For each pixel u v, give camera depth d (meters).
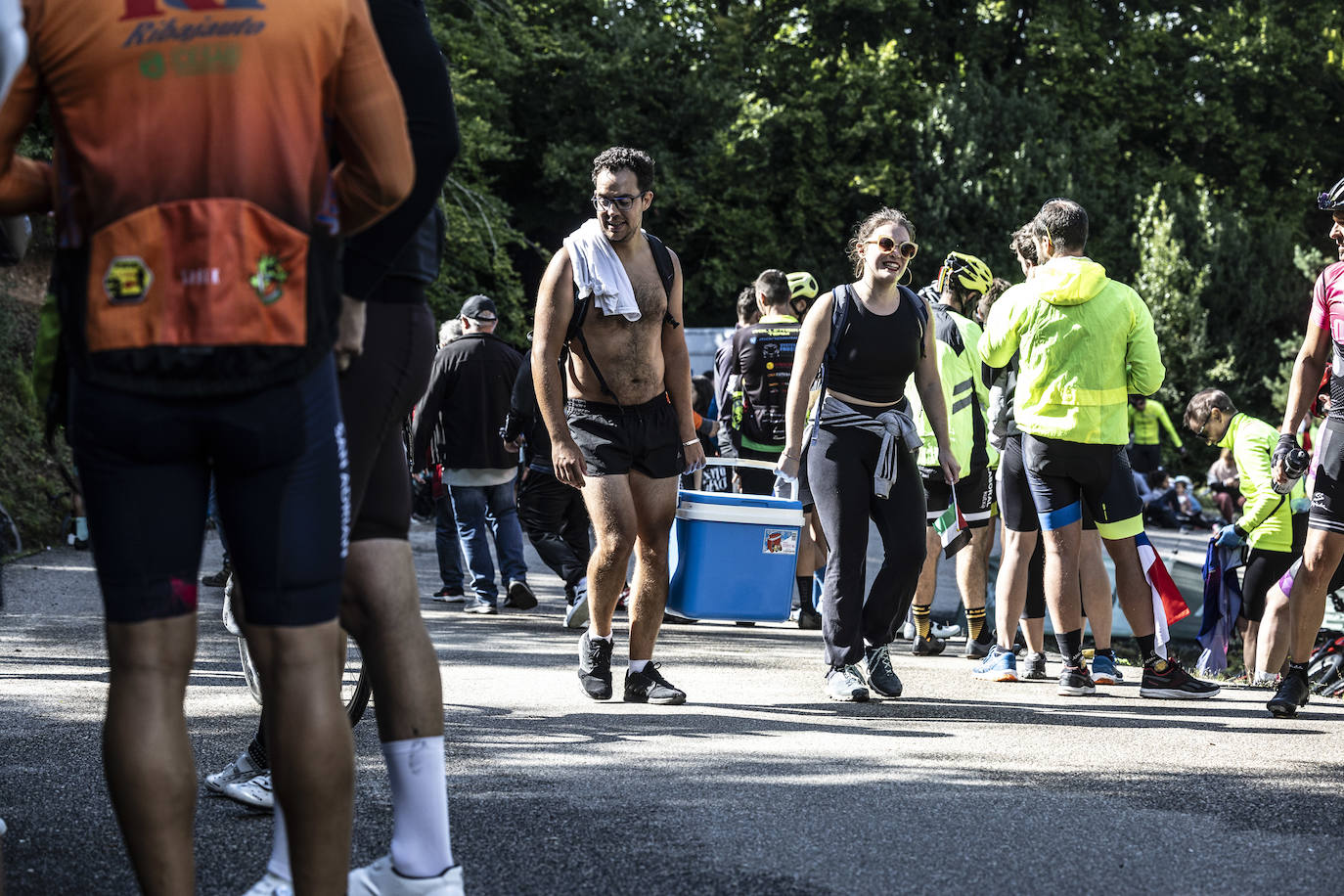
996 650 6.48
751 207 28.25
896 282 5.66
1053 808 3.76
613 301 5.12
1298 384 5.50
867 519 5.61
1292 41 30.78
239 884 2.96
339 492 2.26
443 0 23.56
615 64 27.41
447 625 7.95
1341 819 3.73
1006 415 6.28
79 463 2.17
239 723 4.66
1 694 5.17
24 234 3.08
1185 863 3.28
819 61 28.81
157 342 2.06
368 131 2.22
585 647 5.46
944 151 27.83
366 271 2.59
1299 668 5.41
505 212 23.81
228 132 2.09
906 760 4.34
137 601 2.19
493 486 8.91
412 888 2.74
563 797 3.78
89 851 3.19
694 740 4.60
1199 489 25.42
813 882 3.07
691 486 9.23
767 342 8.81
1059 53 29.08
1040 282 5.93
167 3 2.10
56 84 2.11
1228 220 27.69
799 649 7.46
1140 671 6.90
